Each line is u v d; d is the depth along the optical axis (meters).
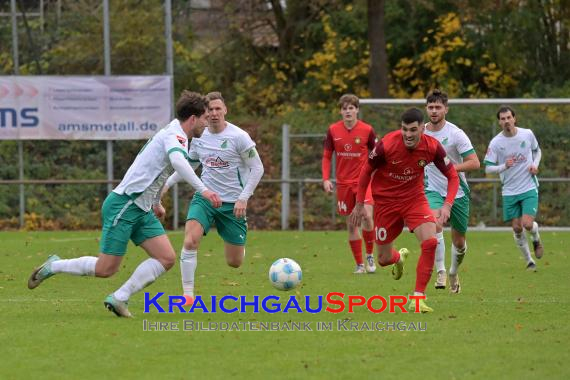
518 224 41.84
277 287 29.12
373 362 21.98
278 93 85.31
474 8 80.88
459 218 34.03
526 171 41.66
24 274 39.47
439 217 29.55
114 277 38.53
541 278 38.16
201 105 27.44
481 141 62.94
